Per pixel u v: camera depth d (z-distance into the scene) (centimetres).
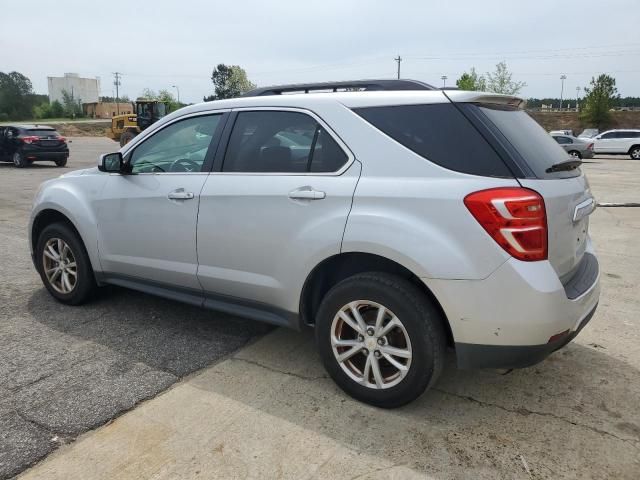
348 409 303
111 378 335
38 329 413
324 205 304
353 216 291
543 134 326
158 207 382
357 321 301
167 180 382
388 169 290
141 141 408
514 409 304
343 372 311
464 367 279
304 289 320
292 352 377
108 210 415
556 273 270
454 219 265
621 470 251
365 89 337
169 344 388
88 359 362
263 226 329
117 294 495
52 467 252
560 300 262
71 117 9350
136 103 2881
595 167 2153
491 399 314
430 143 285
